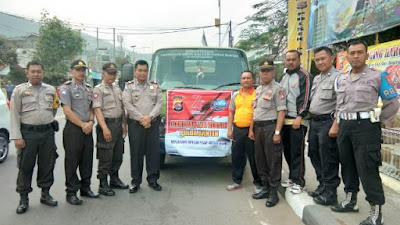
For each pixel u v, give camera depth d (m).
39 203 4.84
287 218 4.38
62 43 34.75
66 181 4.87
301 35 10.49
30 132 4.52
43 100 4.62
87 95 4.91
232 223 4.20
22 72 34.31
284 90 4.74
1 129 7.16
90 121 4.97
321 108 4.24
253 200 5.03
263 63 4.72
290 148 4.91
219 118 5.66
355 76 3.70
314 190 4.90
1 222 4.18
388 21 5.84
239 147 5.34
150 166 5.46
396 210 4.14
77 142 4.81
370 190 3.63
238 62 6.75
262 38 18.48
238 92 5.40
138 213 4.50
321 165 4.50
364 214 4.02
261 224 4.18
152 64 6.84
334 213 4.05
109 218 4.32
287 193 5.00
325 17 8.39
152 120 5.34
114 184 5.54
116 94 5.22
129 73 6.56
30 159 4.54
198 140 5.68
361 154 3.63
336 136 4.08
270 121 4.77
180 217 4.37
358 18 6.82
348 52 3.67
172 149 5.68
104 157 5.16
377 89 3.58
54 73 33.66
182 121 5.68
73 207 4.71
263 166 5.00
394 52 5.57
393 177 5.36
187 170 6.68
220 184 5.82
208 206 4.77
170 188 5.58
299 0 10.43
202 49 6.83
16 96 4.45
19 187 4.52
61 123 13.41
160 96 5.41
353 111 3.65
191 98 5.66
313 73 10.55
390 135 5.59
